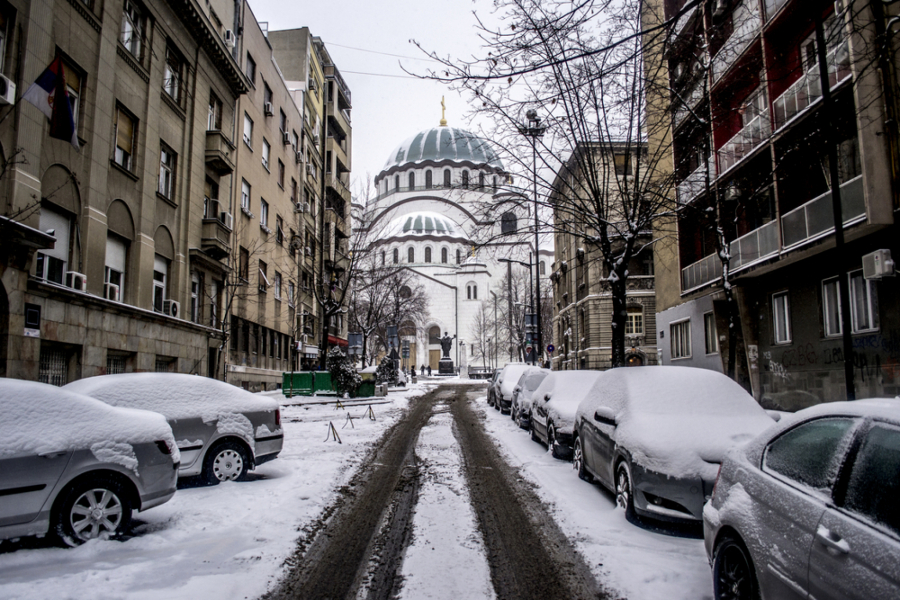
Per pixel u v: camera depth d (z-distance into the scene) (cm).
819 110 1344
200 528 641
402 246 9550
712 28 1436
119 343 1605
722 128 1881
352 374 2656
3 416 559
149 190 1795
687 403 752
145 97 1784
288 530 637
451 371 7144
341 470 977
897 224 1231
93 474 588
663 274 2538
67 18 1407
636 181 1402
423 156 10212
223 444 868
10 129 1209
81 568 517
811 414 405
